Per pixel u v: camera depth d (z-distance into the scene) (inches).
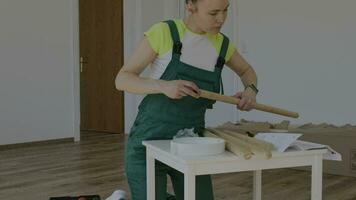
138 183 69.9
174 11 241.0
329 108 186.4
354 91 178.7
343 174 138.3
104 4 247.0
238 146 55.4
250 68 76.8
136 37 237.0
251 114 210.5
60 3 208.5
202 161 52.4
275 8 198.4
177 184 74.4
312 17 187.8
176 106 67.7
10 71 194.1
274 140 59.8
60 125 211.3
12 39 194.1
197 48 67.8
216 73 69.7
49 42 205.9
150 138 68.7
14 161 164.6
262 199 116.3
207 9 61.9
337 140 136.8
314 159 57.9
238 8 209.9
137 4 235.0
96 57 252.8
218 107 224.2
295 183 131.8
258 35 204.7
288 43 195.9
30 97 200.7
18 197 117.7
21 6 195.8
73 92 215.6
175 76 66.9
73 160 166.2
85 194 120.3
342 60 181.0
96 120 256.5
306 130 140.7
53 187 127.5
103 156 174.1
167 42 66.7
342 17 179.3
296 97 195.5
